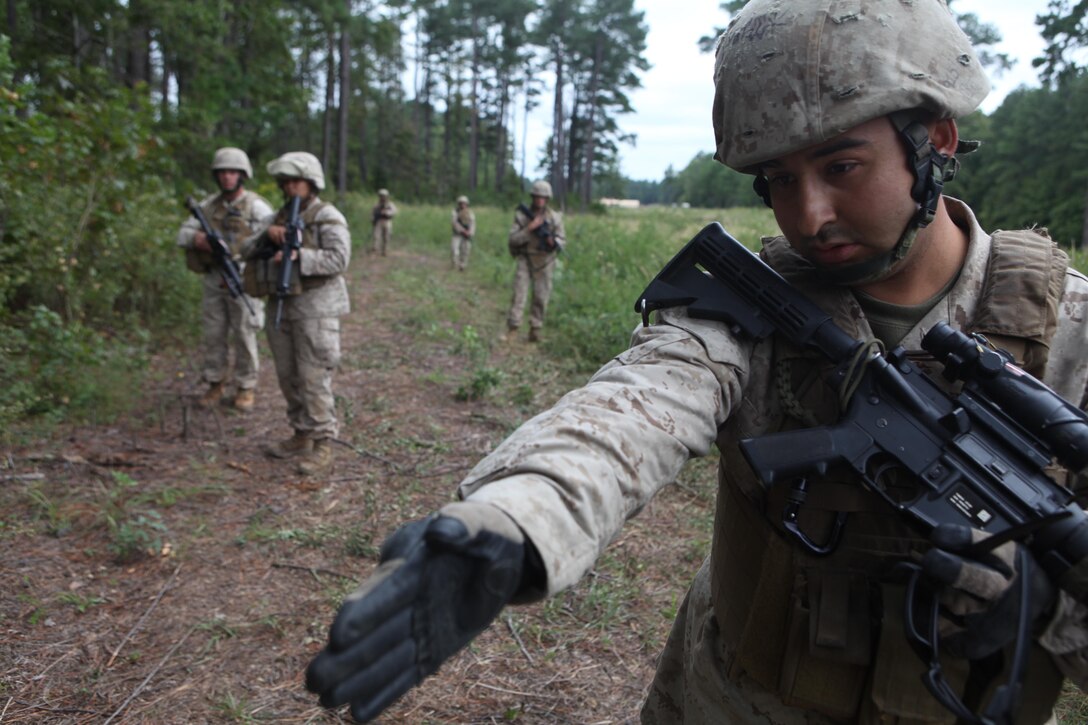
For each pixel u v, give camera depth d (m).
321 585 3.28
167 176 10.28
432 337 8.32
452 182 64.56
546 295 8.15
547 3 60.97
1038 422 0.90
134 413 5.38
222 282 5.51
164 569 3.35
